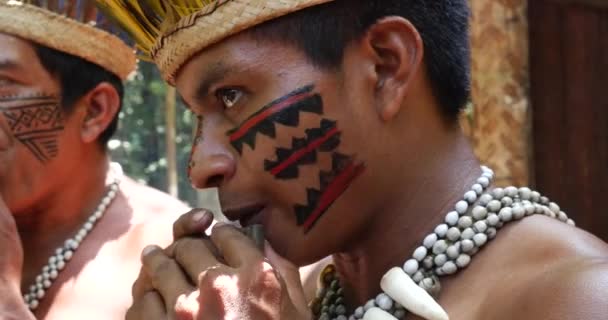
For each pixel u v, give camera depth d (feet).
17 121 8.34
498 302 4.74
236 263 5.01
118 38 8.82
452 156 5.32
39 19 8.32
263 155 5.14
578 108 14.34
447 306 4.97
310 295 6.46
